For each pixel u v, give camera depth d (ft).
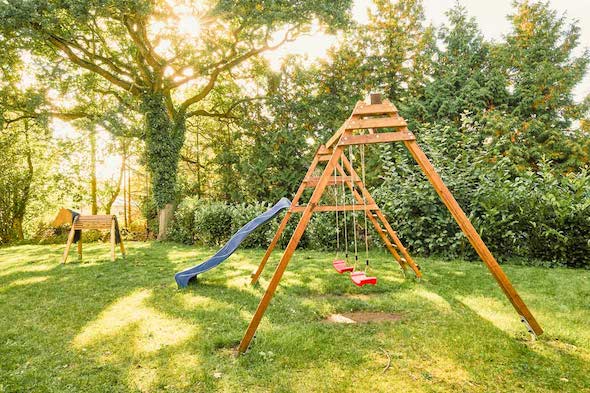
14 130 61.31
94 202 76.84
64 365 10.25
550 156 43.68
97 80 53.01
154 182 50.72
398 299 15.64
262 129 57.16
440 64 50.88
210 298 16.70
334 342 11.25
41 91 44.57
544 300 14.92
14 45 39.50
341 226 31.35
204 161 67.67
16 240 60.90
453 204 11.69
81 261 29.89
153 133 50.21
